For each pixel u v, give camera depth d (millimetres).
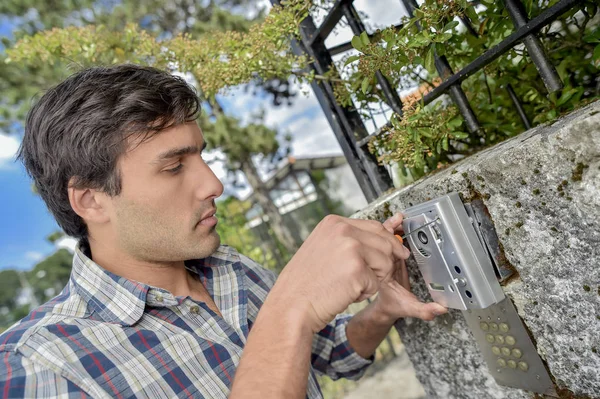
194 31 10227
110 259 909
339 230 681
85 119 783
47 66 8250
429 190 828
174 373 807
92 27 2270
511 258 722
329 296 637
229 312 985
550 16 648
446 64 940
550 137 579
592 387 682
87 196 855
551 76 708
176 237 850
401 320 1157
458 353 989
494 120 1235
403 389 4586
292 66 1328
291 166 13477
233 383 616
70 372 720
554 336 711
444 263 759
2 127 9484
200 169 866
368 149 1276
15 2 8891
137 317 835
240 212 11891
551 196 611
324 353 1214
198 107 887
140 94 787
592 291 619
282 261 11445
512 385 837
